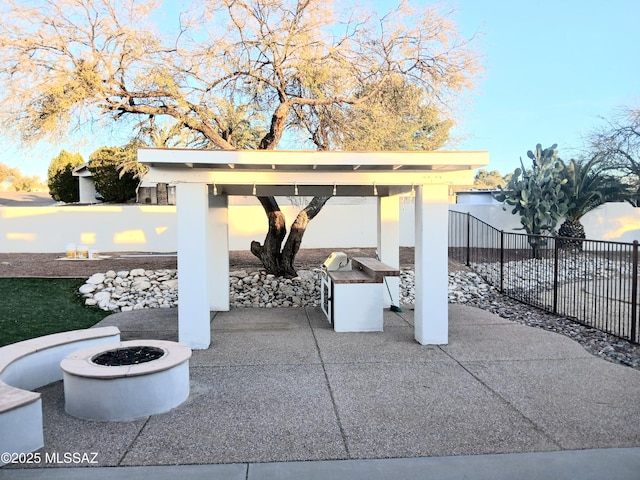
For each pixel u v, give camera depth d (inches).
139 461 131.8
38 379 193.2
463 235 715.4
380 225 371.9
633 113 786.8
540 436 146.9
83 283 415.2
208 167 245.6
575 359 232.2
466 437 146.6
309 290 427.5
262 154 229.6
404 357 236.8
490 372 211.9
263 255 464.4
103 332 219.6
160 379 166.1
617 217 704.4
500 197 632.4
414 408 170.1
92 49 357.4
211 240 360.8
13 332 275.1
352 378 204.1
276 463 130.6
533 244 595.2
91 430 151.9
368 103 424.8
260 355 240.7
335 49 400.8
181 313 251.6
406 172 256.5
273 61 404.8
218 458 133.6
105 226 641.6
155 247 645.9
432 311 260.7
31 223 630.5
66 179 1078.4
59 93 343.9
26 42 336.2
